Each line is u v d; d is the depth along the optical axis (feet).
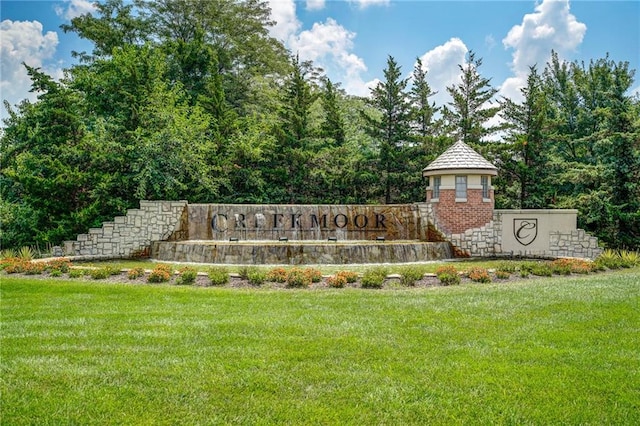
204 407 17.57
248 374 20.40
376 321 28.91
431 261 63.31
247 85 125.49
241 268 48.44
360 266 57.31
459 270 50.78
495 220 69.00
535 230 68.39
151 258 67.00
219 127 93.56
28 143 79.46
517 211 68.74
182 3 129.08
